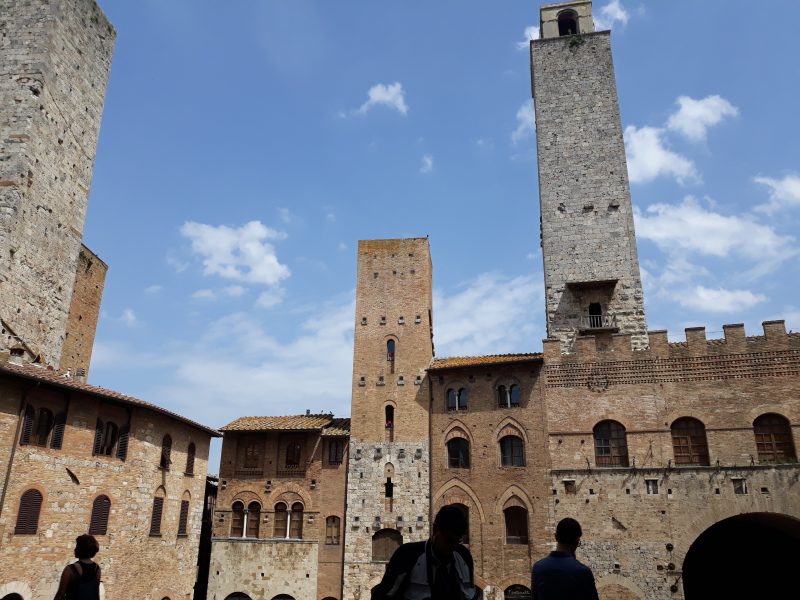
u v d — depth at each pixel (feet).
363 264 189.26
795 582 153.28
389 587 25.80
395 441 167.32
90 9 152.66
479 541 148.56
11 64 134.31
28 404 105.19
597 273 174.50
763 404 137.80
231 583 166.71
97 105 154.30
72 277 142.00
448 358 180.75
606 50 195.52
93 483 116.78
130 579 124.77
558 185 185.26
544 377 154.30
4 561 97.04
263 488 174.91
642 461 141.38
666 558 133.49
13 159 127.03
